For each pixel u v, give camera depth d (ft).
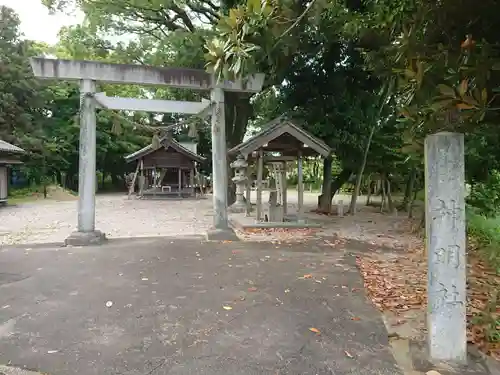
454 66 10.28
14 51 92.94
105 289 17.22
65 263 22.03
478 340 12.48
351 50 43.91
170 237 31.37
